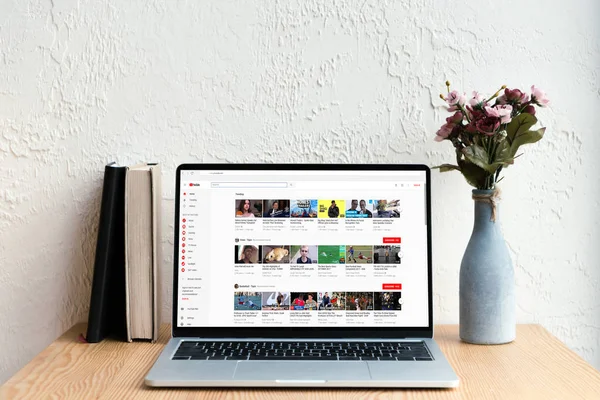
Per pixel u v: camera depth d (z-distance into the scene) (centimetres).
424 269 104
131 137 117
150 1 115
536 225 117
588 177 116
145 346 103
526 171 116
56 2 115
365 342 101
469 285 103
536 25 115
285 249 104
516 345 103
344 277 104
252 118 116
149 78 116
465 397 81
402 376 85
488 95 115
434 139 108
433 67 115
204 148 117
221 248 104
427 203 105
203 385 84
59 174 117
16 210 118
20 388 84
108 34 115
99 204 117
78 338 107
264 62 115
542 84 115
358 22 115
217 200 105
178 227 104
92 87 116
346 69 115
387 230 105
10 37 116
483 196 103
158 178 109
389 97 116
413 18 115
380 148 116
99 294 104
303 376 85
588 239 117
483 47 115
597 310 118
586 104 115
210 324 103
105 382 87
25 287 119
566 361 95
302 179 106
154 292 105
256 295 104
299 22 115
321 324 103
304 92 116
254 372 87
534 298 118
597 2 114
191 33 115
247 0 115
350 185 106
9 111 116
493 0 114
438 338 107
